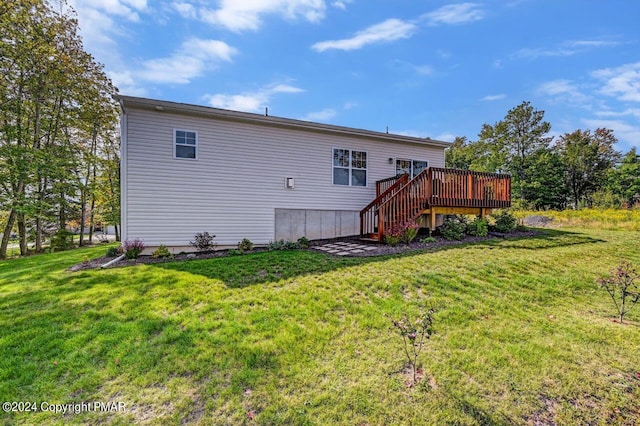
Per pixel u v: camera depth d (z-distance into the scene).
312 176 9.20
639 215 13.23
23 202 11.12
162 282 4.81
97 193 15.91
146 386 2.38
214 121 7.97
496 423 2.01
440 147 11.38
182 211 7.62
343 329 3.25
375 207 9.40
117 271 5.50
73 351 2.86
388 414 2.07
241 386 2.36
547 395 2.28
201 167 7.82
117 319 3.53
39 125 12.01
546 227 11.23
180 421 2.02
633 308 3.90
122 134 7.13
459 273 5.03
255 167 8.43
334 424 1.98
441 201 8.61
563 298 4.21
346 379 2.43
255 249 8.07
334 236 9.52
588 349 2.91
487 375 2.49
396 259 5.92
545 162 27.25
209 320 3.47
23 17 10.27
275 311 3.69
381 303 3.91
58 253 10.28
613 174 27.41
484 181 9.33
